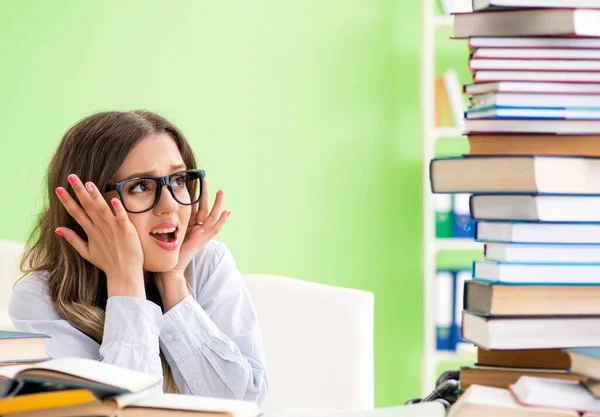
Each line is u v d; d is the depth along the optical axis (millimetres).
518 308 785
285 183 3578
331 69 3582
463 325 845
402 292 3639
